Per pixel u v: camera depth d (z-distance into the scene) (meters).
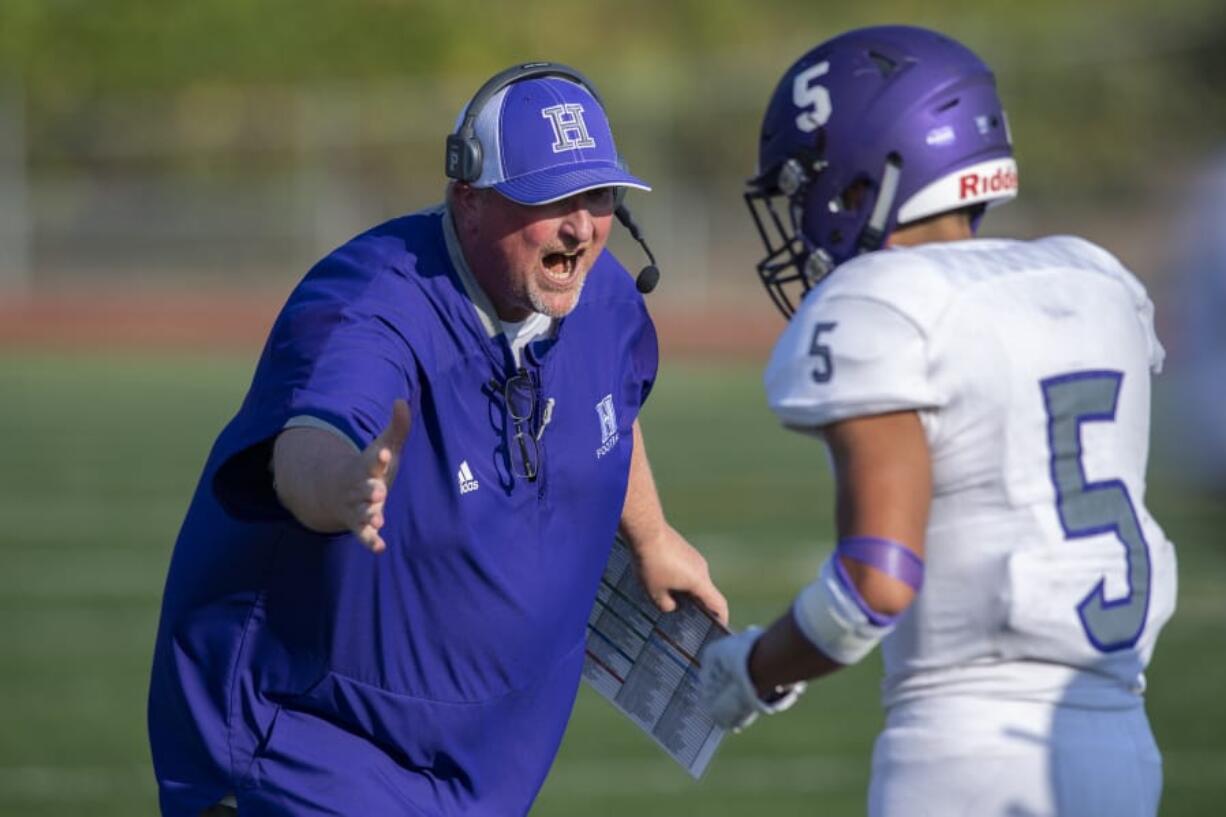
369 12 120.56
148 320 93.12
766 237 10.39
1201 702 24.06
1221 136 121.81
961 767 8.94
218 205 104.00
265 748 11.28
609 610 12.66
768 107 10.13
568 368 11.64
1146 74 125.31
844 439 8.87
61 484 45.97
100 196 103.19
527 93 10.90
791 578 33.03
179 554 11.54
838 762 21.52
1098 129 123.06
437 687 11.37
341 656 11.22
